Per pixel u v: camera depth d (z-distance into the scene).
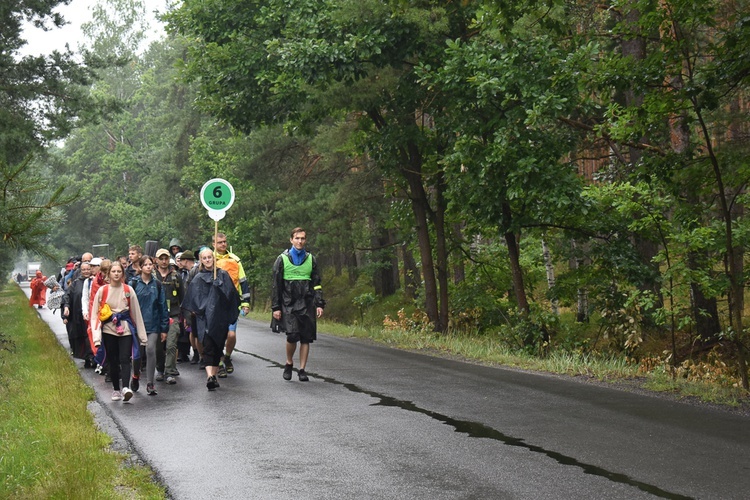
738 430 7.91
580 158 19.98
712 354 15.82
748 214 14.94
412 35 18.80
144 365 12.95
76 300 13.97
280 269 11.55
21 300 44.09
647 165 12.07
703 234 14.11
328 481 6.16
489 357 14.41
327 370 12.80
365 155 31.42
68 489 5.66
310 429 8.10
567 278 19.22
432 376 12.03
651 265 18.23
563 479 6.16
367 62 19.59
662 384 10.78
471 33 19.06
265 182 38.56
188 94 51.53
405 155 21.67
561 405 9.39
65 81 27.25
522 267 23.00
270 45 19.25
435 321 21.89
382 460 6.80
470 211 18.33
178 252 14.63
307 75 18.88
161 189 56.75
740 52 10.59
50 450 6.94
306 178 36.38
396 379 11.69
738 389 10.80
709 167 11.84
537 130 16.80
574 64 12.08
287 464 6.69
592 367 12.83
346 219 32.94
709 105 11.00
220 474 6.40
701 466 6.50
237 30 21.62
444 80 17.12
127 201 75.56
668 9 10.85
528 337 17.39
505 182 17.25
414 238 24.28
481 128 17.58
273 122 22.03
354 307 39.56
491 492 5.83
